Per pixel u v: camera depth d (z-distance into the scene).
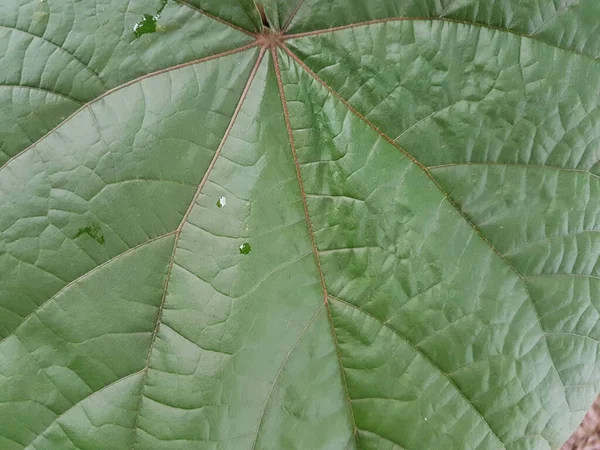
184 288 0.30
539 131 0.31
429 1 0.30
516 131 0.31
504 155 0.31
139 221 0.30
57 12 0.29
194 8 0.30
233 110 0.31
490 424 0.31
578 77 0.30
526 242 0.31
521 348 0.31
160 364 0.30
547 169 0.31
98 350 0.30
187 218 0.31
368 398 0.32
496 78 0.30
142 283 0.30
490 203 0.31
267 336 0.31
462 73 0.31
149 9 0.29
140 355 0.30
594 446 0.46
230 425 0.31
